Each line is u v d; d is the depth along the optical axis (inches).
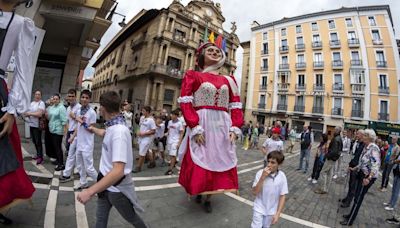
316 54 1210.6
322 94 1158.3
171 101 1006.4
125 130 80.7
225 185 140.6
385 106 1043.3
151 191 179.3
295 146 784.3
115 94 83.5
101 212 84.7
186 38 1031.0
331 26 1194.6
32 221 112.4
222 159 141.6
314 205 199.0
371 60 1088.2
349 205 203.5
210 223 137.5
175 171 250.2
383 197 267.1
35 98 212.1
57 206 131.3
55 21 363.3
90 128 110.9
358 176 169.6
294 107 1222.9
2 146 77.9
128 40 1264.8
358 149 196.1
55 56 463.8
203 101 142.6
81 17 339.0
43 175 179.2
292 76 1259.2
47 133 209.0
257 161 386.3
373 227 169.3
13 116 76.9
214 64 157.1
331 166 240.4
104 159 83.4
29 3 84.5
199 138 132.3
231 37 1203.9
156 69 940.6
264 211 109.2
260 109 1338.6
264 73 1358.3
